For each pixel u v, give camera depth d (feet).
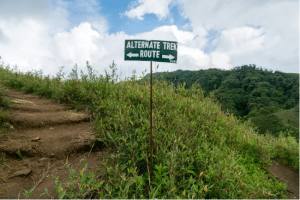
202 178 7.68
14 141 8.70
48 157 8.55
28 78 23.52
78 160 8.78
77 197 6.20
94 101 14.76
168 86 18.56
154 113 12.05
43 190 6.54
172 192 6.42
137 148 8.79
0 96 12.91
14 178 6.84
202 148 9.84
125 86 17.19
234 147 11.82
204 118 13.44
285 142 15.76
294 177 11.65
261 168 10.98
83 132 11.02
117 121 10.93
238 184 7.76
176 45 7.04
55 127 11.37
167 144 9.17
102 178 7.34
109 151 9.32
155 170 7.84
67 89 16.42
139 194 6.55
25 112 12.32
